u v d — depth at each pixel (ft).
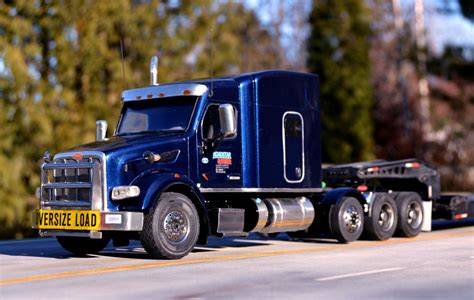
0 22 149.07
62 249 82.07
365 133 226.58
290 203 79.51
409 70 277.44
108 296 48.42
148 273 59.00
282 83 78.84
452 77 228.22
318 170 82.12
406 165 94.68
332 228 83.76
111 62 155.84
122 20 159.12
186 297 47.91
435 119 264.72
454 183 247.09
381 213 88.07
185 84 73.26
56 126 153.17
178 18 169.58
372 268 61.41
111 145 68.80
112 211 66.23
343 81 226.38
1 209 144.77
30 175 150.10
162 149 69.41
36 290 51.03
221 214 73.31
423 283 53.42
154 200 66.44
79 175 67.97
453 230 103.96
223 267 62.49
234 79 75.31
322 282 53.88
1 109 145.89
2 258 71.77
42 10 151.43
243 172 74.74
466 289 50.96
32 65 153.07
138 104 75.92
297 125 79.92
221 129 70.38
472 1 212.02
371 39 275.18
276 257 70.33
